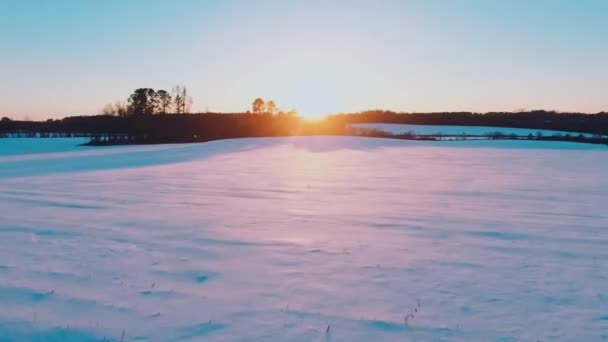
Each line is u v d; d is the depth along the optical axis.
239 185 14.27
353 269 5.60
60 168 20.86
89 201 10.86
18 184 14.45
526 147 40.31
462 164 23.30
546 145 42.84
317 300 4.63
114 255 6.14
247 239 7.04
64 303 4.54
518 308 4.45
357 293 4.82
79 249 6.44
